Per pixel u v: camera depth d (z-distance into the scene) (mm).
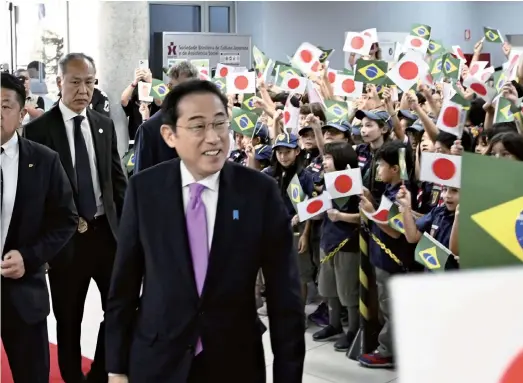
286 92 6000
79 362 3127
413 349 731
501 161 972
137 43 8039
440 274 747
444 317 732
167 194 1725
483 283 734
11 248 2461
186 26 10953
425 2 12148
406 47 6379
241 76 5383
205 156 1667
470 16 12930
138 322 1756
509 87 3738
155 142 3104
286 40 10789
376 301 3580
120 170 3178
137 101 7480
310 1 10891
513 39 12727
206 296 1685
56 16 8320
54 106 3010
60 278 3021
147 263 1732
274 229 1742
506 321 730
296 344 1762
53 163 2557
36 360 2510
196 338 1686
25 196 2463
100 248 3055
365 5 11414
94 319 4410
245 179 1749
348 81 5281
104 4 7949
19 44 8273
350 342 3822
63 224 2576
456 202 2846
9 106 2375
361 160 4254
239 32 11039
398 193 3213
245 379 1734
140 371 1713
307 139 4277
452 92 4641
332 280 3885
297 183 3619
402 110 4891
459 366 727
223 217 1697
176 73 3531
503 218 973
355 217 3646
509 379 720
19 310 2445
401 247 3346
